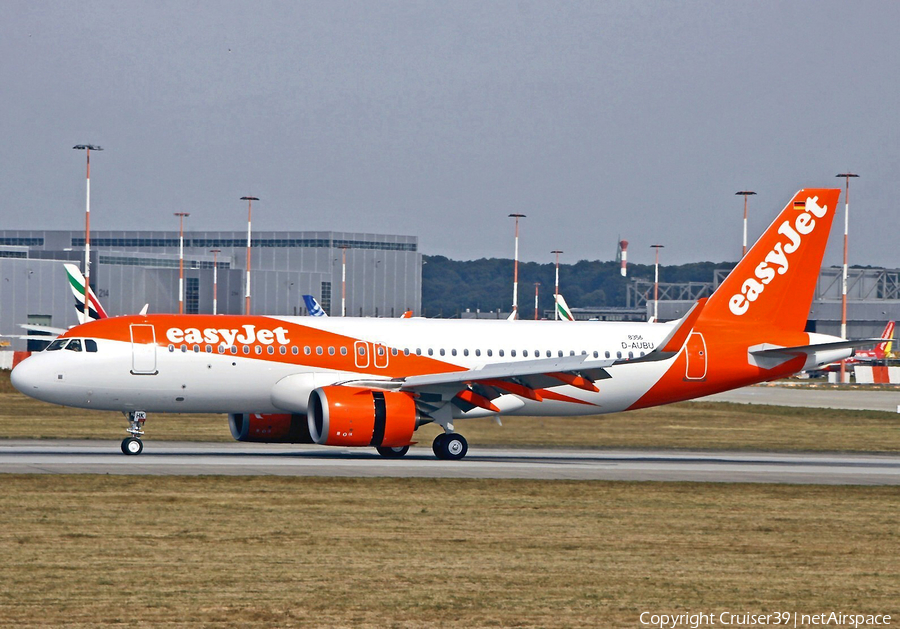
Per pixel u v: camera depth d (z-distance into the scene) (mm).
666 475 146250
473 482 130000
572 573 81500
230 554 84750
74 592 71688
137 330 154500
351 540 91875
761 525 106188
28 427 199625
